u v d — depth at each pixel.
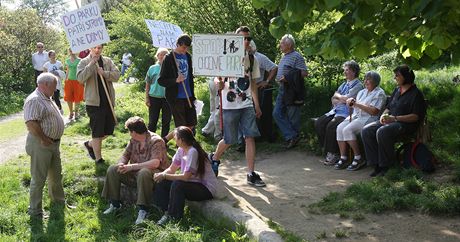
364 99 7.36
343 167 7.45
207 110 11.01
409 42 4.66
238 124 6.71
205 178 5.84
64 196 6.40
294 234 4.99
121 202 6.29
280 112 8.59
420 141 6.80
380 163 6.71
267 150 8.67
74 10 7.21
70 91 11.99
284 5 4.05
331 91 9.90
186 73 7.37
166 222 5.55
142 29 18.12
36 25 20.78
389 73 11.46
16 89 19.30
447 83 9.72
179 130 5.73
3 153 9.05
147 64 18.44
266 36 11.28
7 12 20.72
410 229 5.10
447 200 5.47
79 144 9.20
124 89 19.61
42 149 5.85
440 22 4.00
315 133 8.74
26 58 19.69
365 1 3.88
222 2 11.41
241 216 5.32
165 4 12.41
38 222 5.80
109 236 5.42
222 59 6.40
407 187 5.98
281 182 6.91
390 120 6.76
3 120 13.94
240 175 7.34
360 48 4.40
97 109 7.43
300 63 8.47
